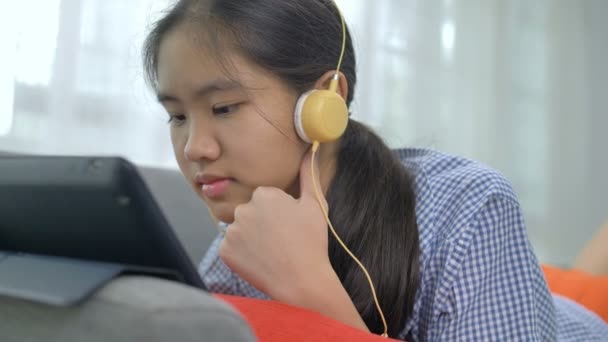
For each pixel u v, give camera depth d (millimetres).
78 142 1607
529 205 2801
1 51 1491
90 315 363
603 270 1846
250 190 772
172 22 782
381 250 842
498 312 791
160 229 413
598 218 3035
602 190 3057
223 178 767
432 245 852
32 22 1535
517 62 2754
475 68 2596
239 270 719
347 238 853
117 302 360
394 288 831
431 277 836
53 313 381
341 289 701
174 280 444
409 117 2377
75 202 416
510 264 816
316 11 827
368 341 552
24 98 1525
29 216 459
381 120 2283
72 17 1593
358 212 862
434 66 2459
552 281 1564
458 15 2547
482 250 806
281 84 767
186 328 352
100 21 1641
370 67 2248
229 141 744
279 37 767
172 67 752
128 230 417
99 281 379
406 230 858
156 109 1721
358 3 2234
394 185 889
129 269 410
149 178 1385
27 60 1528
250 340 392
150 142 1717
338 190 885
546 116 2848
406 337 849
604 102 3062
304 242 709
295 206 730
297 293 685
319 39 820
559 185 2900
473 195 847
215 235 1444
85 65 1616
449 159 956
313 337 547
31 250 493
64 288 377
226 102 741
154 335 343
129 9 1687
